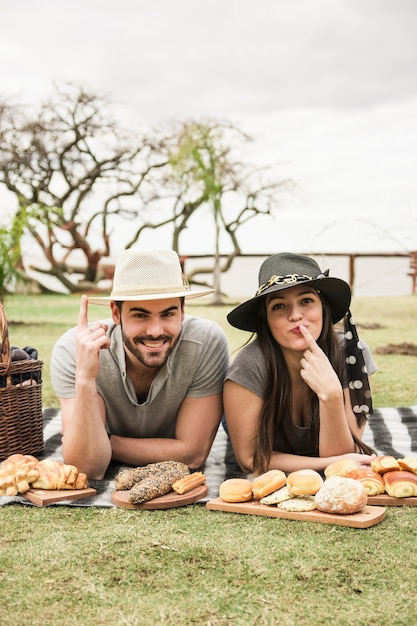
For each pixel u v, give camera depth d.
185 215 17.17
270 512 2.62
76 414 3.00
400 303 12.75
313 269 3.12
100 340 2.97
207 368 3.16
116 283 2.98
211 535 2.43
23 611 1.92
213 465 3.40
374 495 2.74
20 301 14.63
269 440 3.09
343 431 3.02
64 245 17.50
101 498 2.84
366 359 3.29
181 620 1.87
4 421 3.38
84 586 2.06
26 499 2.83
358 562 2.20
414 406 4.69
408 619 1.86
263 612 1.91
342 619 1.87
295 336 2.99
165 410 3.23
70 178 17.44
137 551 2.30
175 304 2.94
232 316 3.11
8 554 2.29
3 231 9.10
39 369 3.57
